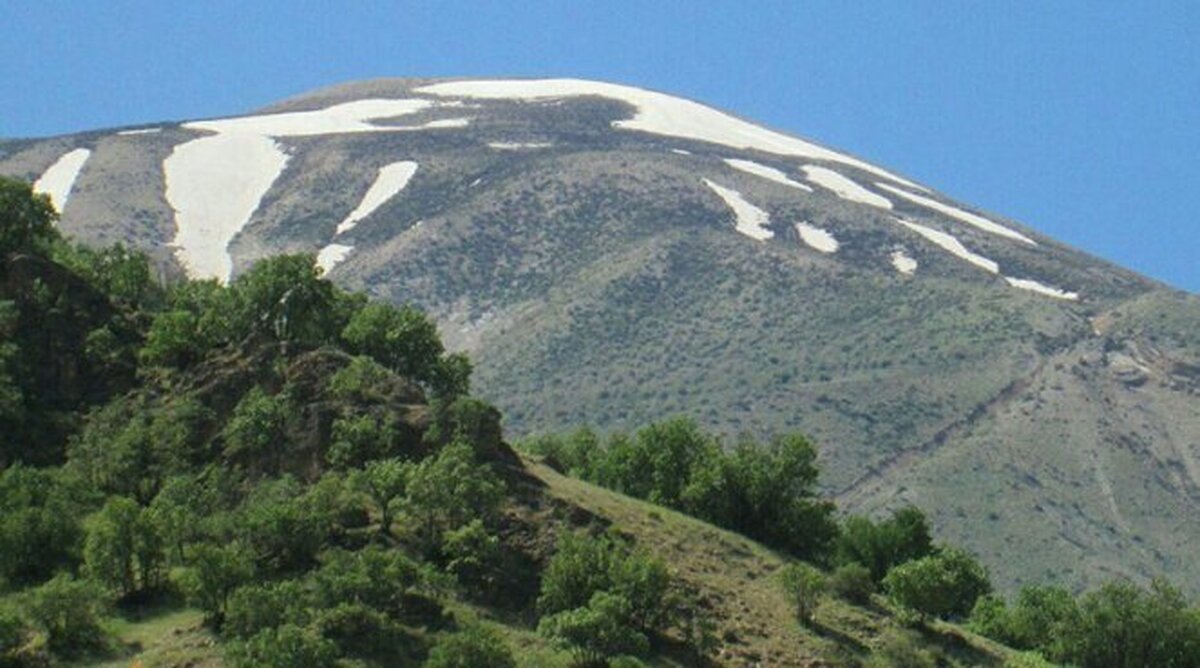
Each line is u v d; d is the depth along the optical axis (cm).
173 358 18100
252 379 17525
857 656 15462
